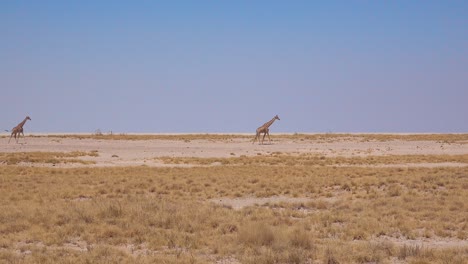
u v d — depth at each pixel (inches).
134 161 3319.4
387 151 4109.3
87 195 1940.2
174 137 5546.3
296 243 1138.0
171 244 1155.9
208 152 3954.2
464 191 1966.0
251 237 1159.6
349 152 4020.7
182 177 2490.2
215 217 1443.2
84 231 1273.4
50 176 2507.4
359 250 1094.4
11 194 1888.5
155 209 1535.4
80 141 4840.1
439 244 1202.0
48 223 1349.7
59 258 1013.2
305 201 1866.4
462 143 4849.9
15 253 1063.0
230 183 2274.9
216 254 1087.6
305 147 4419.3
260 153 3907.5
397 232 1326.3
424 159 3400.6
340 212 1606.8
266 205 1804.9
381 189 2118.6
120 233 1248.2
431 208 1638.8
